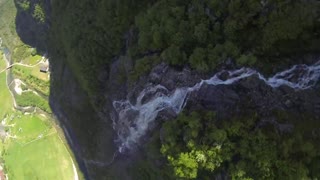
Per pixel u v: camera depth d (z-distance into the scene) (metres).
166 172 62.44
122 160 76.25
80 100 83.56
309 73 51.97
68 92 87.38
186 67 59.00
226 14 55.00
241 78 55.19
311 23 47.06
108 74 73.62
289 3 48.12
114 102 72.19
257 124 52.84
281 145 48.88
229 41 54.59
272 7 49.94
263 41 52.56
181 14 58.16
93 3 72.31
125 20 66.62
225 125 53.53
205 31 56.00
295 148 48.56
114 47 70.56
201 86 58.06
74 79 84.44
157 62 61.50
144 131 67.88
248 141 50.94
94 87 75.62
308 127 50.34
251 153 50.06
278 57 54.00
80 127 86.19
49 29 93.94
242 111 54.78
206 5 56.28
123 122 71.88
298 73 52.59
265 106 53.66
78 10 75.88
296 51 52.53
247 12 52.09
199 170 55.09
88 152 85.31
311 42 50.16
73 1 78.19
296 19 47.72
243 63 54.06
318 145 48.66
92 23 72.44
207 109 57.53
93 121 82.31
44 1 91.56
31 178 94.50
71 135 90.75
